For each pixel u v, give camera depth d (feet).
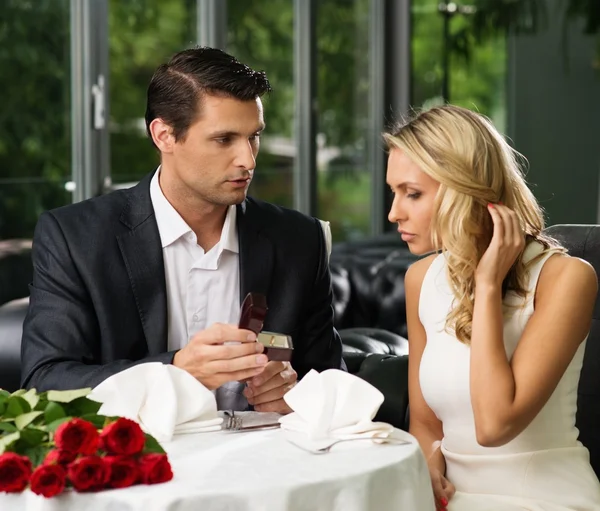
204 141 7.72
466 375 7.04
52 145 14.89
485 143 7.18
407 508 5.91
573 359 7.13
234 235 8.45
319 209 22.84
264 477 5.57
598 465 8.86
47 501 5.34
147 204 8.23
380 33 24.99
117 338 8.00
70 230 8.13
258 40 20.35
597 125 24.67
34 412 5.71
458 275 7.12
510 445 7.00
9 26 14.01
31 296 8.22
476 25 25.09
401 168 7.31
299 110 22.02
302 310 8.64
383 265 15.96
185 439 6.36
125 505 5.28
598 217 24.85
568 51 24.64
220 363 6.74
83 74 15.34
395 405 8.94
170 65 7.90
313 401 6.43
